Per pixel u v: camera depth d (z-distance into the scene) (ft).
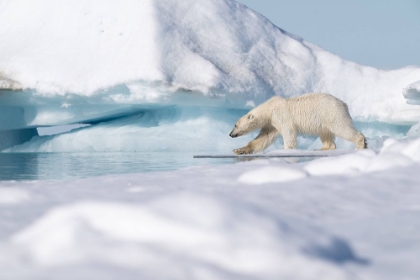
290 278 3.04
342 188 6.85
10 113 61.26
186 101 58.44
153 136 56.70
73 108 61.11
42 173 23.49
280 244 3.38
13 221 4.90
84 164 30.37
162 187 7.98
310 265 3.19
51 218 3.72
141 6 66.33
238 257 3.20
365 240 4.10
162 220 3.50
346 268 3.32
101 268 2.95
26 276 2.86
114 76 58.23
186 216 3.52
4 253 3.31
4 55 64.34
